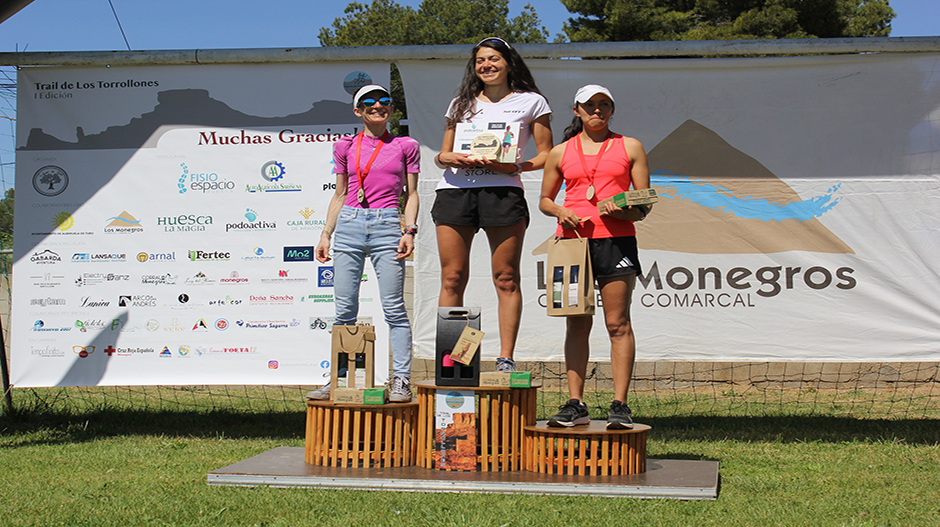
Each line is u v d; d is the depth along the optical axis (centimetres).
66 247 579
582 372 420
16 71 585
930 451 483
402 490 373
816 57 568
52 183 582
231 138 577
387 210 433
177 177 578
